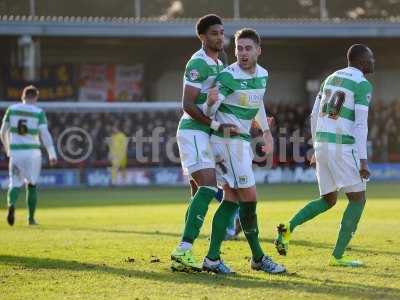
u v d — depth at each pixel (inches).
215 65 1125.1
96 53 4896.7
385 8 4795.8
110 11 4498.0
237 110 1112.2
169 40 4628.4
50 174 4303.6
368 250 1348.4
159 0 4594.0
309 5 4694.9
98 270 1123.9
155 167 4439.0
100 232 1748.3
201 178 1112.8
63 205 2851.9
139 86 4965.6
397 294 912.3
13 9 4372.5
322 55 5137.8
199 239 1562.5
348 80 1182.9
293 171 4488.2
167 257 1269.7
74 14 4441.4
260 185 4237.2
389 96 5260.8
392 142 4827.8
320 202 1222.3
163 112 4485.7
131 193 3644.2
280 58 5206.7
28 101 2078.0
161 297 903.1
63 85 4768.7
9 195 2006.6
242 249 1386.6
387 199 2940.5
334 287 964.6
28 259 1256.8
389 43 4899.1
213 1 4591.5
